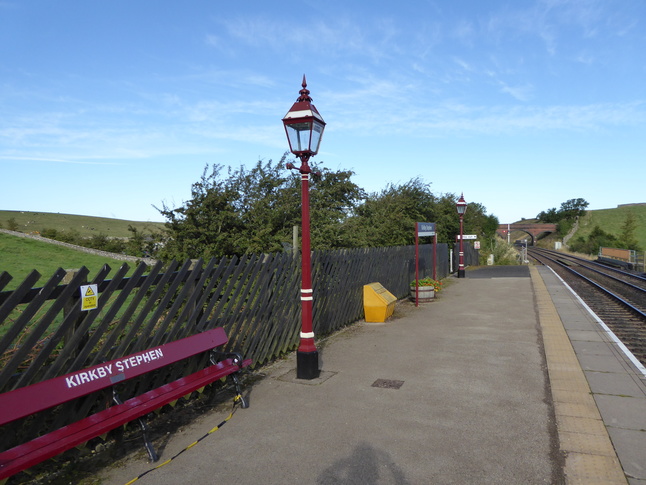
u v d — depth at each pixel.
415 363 7.11
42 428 4.15
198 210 9.40
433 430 4.65
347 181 14.66
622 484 3.60
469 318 11.02
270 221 10.83
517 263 41.50
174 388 4.68
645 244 94.38
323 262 9.07
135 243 9.65
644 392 5.73
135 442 4.49
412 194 25.34
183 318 5.41
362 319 11.02
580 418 4.92
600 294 17.34
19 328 3.71
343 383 6.18
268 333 7.23
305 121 6.26
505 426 4.73
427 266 19.42
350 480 3.72
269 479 3.76
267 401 5.53
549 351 7.80
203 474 3.86
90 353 4.45
